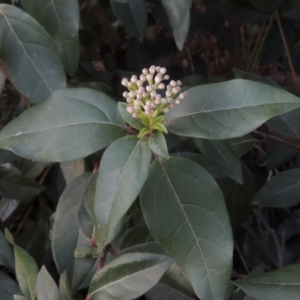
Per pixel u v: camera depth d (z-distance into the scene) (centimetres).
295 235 62
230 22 76
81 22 67
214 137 38
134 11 55
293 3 62
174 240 38
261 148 67
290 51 72
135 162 37
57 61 44
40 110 39
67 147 39
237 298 44
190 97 38
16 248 39
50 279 38
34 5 44
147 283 39
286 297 39
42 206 58
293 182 52
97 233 37
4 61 44
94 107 39
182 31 43
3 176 51
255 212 61
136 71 71
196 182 38
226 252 37
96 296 39
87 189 42
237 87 38
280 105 37
